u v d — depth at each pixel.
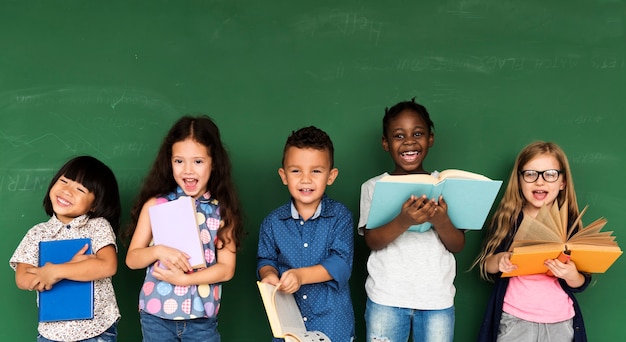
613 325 2.18
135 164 2.12
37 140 2.09
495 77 2.16
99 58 2.11
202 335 1.74
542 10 2.16
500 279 1.92
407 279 1.80
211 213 1.79
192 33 2.12
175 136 1.77
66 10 2.10
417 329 1.82
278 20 2.13
